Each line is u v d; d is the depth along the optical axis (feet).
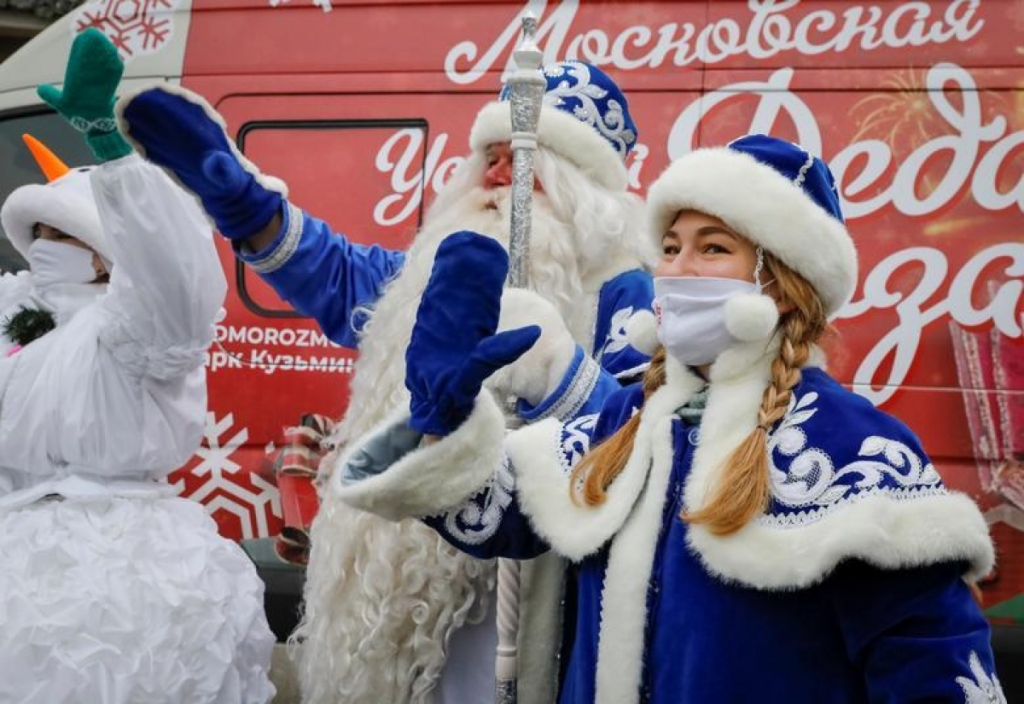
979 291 14.17
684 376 7.51
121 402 10.70
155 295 10.19
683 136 14.76
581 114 11.29
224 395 15.64
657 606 7.02
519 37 15.29
